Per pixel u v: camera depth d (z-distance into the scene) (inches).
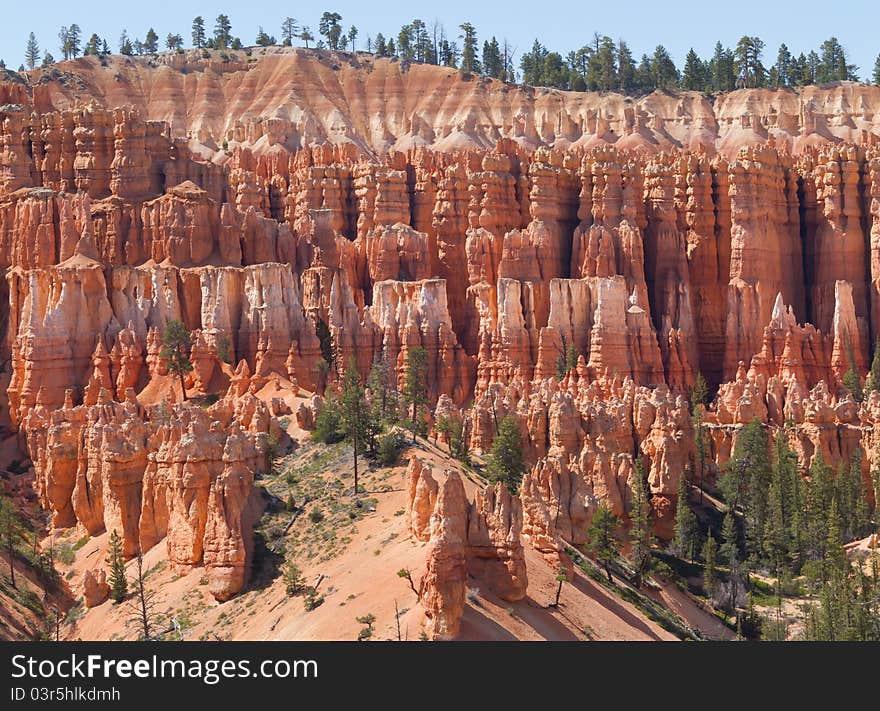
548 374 6845.5
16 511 4909.0
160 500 4399.6
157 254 6289.4
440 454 4650.6
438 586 2945.4
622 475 4968.0
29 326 5679.1
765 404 6343.5
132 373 5689.0
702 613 4394.7
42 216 6117.1
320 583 3567.9
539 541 3722.9
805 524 5128.0
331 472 4416.8
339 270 6643.7
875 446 5713.6
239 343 5949.8
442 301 6761.8
